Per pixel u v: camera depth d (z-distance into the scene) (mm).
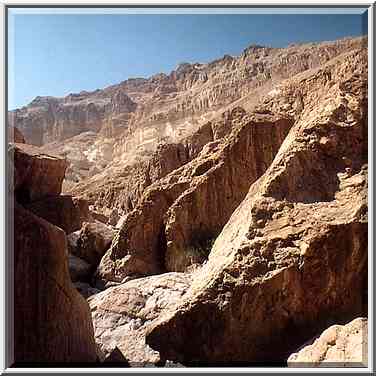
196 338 5258
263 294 5156
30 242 4797
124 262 10750
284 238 5301
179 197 11172
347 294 5078
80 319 5473
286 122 11492
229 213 11070
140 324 6230
